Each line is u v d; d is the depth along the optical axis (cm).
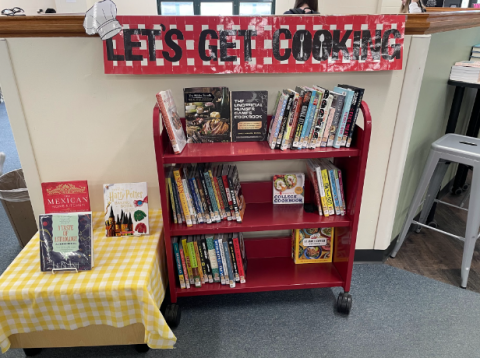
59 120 173
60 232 147
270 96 178
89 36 157
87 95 169
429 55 190
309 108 153
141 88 169
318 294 200
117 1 477
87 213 150
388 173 200
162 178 151
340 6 313
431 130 241
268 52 161
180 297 198
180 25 153
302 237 196
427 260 231
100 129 177
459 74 236
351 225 171
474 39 278
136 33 153
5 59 158
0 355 163
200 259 175
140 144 181
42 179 185
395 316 183
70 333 151
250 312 187
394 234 237
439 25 178
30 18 149
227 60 160
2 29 151
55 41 158
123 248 161
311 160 189
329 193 175
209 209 167
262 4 486
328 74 176
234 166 185
